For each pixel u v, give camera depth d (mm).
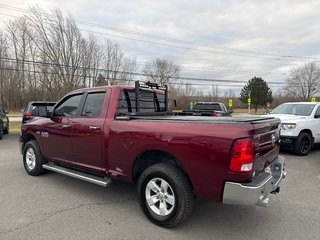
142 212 4043
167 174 3469
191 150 3303
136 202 4438
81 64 36438
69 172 4859
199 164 3258
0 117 12109
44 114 5348
